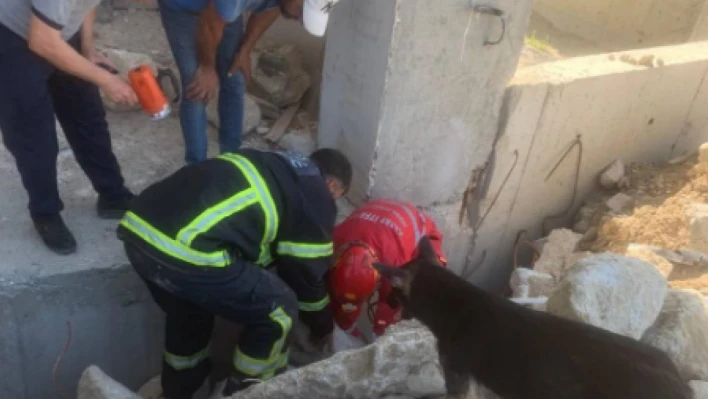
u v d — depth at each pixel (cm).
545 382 239
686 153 548
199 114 395
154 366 411
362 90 413
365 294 370
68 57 295
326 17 351
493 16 401
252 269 318
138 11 558
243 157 316
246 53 396
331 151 357
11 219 377
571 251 468
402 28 378
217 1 332
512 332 250
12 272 349
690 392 235
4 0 286
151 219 303
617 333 259
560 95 457
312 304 351
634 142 523
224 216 302
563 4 730
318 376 285
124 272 367
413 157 434
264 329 328
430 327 273
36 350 373
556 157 490
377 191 435
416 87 405
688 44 532
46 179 336
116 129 463
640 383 227
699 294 330
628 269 289
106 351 391
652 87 497
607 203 500
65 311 366
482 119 442
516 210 501
